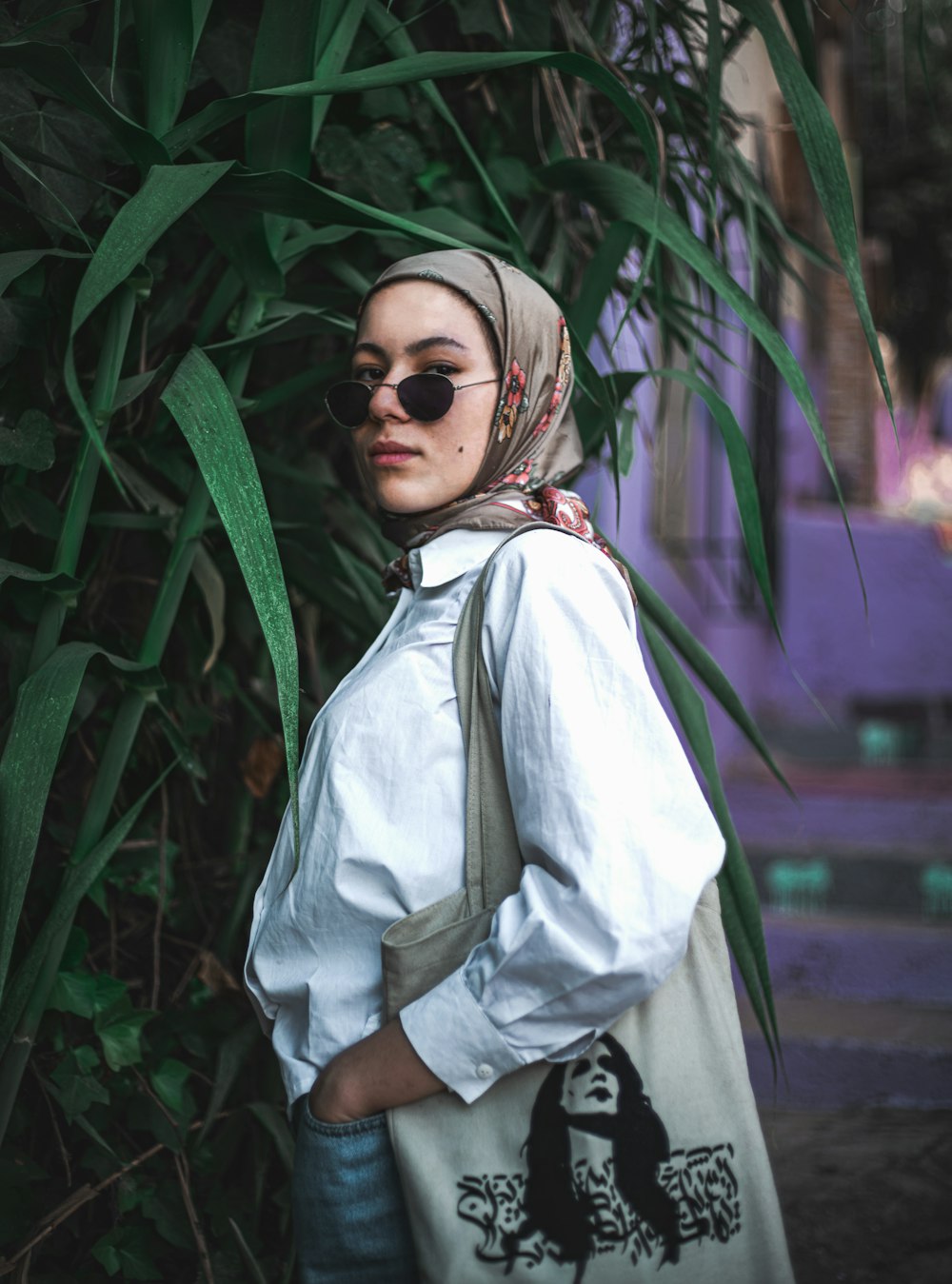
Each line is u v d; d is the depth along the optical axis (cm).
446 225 153
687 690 143
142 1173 152
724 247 168
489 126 180
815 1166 226
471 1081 97
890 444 966
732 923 139
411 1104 100
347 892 105
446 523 116
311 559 155
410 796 105
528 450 119
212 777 179
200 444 104
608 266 154
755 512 139
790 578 757
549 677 99
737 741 592
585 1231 97
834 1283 185
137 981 165
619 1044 100
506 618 104
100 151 130
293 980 109
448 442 114
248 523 103
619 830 95
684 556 470
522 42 167
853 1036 278
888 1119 250
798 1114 254
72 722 142
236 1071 154
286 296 153
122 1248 144
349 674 120
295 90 114
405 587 122
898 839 429
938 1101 261
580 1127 98
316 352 175
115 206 140
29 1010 128
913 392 962
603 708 100
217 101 116
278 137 127
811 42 140
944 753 616
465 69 117
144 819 162
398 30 142
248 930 170
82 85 110
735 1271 99
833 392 848
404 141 162
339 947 107
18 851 108
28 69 111
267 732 173
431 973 101
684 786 100
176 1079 153
